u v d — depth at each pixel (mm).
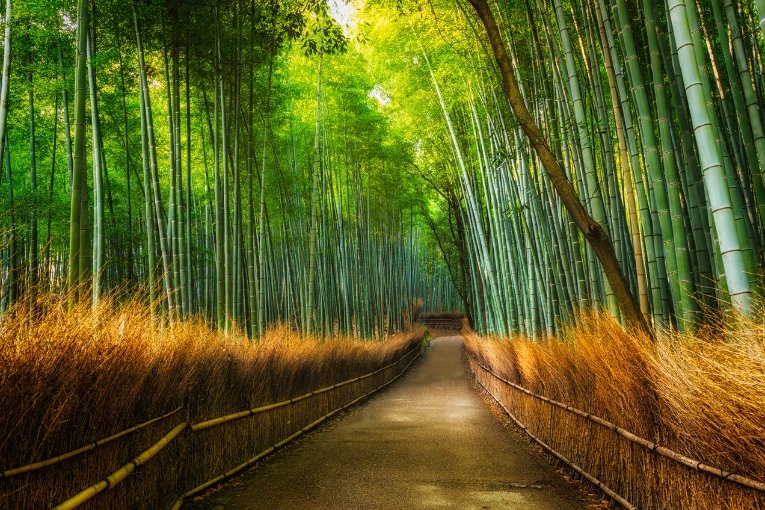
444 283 35250
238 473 4543
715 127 3367
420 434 6391
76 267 4414
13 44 8367
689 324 3352
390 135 16000
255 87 9789
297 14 6121
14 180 10711
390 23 10656
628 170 4641
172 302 6566
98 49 8062
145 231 11438
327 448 5672
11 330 2047
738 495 2102
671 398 2479
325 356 7992
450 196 19438
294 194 14492
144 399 2998
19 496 1906
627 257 5254
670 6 2713
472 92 10117
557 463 4785
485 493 3869
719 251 3266
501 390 8320
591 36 5320
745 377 1929
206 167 10977
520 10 6934
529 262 8836
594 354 3689
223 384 4410
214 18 7125
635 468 3146
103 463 2488
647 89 4965
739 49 3666
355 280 15922
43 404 2035
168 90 6840
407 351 17484
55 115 9781
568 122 5746
